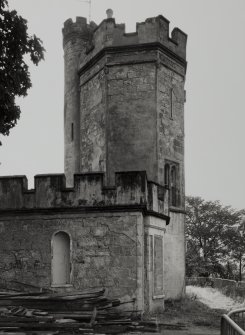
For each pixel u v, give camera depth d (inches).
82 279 711.7
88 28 1138.0
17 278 731.4
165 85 970.1
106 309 668.1
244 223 2300.7
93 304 653.9
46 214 735.1
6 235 745.6
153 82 946.1
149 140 935.0
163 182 937.5
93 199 722.8
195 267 2091.5
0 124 637.3
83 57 1071.6
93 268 711.1
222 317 366.6
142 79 950.4
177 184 984.3
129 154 938.7
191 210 2314.2
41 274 724.7
